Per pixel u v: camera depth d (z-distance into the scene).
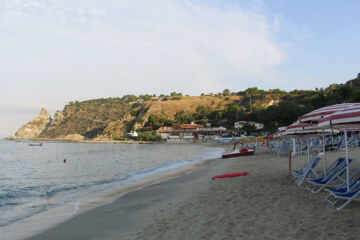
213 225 6.50
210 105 164.12
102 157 42.72
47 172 23.91
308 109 83.94
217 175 15.99
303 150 22.50
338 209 6.33
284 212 6.77
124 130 169.75
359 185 6.65
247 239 5.42
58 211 9.95
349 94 78.25
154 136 127.19
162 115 159.12
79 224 8.02
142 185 15.14
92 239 6.62
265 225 6.06
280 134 21.52
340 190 6.91
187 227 6.59
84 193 13.60
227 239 5.54
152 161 33.56
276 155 26.25
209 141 104.38
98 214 9.06
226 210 7.62
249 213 7.06
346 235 5.03
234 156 31.28
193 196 10.33
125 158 39.66
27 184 17.12
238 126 106.25
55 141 183.75
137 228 7.06
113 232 6.98
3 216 9.69
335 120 5.52
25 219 9.11
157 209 8.92
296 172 10.59
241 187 10.55
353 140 24.84
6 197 13.25
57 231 7.50
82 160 37.44
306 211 6.63
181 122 140.38
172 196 11.05
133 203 10.36
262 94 149.88
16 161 37.34
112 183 16.64
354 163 12.73
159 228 6.79
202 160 31.86
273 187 9.73
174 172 20.89
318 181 8.40
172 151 58.59
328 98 87.62
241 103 149.75
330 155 17.78
